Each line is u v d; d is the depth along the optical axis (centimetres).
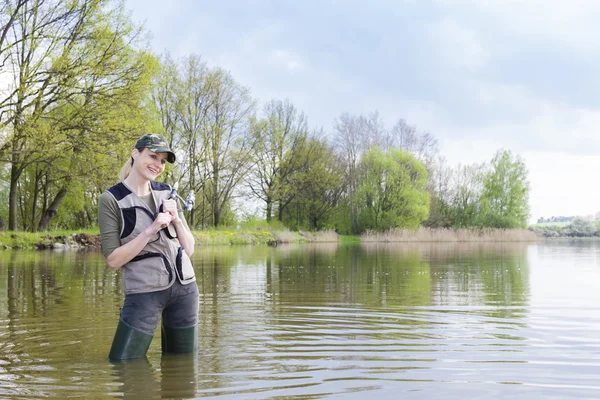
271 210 5059
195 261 1627
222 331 509
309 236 4700
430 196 5741
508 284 959
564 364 387
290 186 5097
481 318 586
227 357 406
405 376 354
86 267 1280
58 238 2439
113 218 400
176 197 422
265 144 4766
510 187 6031
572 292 834
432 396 311
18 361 392
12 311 620
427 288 893
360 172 5641
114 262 391
